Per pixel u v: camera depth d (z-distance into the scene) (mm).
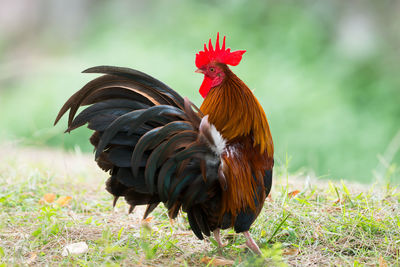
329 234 6559
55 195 8414
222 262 5793
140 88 5887
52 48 29766
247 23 25781
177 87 21031
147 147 5488
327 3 25688
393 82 20188
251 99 6199
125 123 5414
